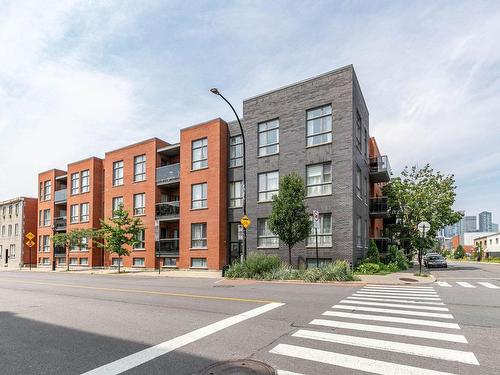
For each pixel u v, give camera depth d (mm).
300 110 24078
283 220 19516
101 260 37594
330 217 22328
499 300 10594
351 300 10609
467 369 4727
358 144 24469
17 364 5328
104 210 35562
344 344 5871
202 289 14266
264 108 25797
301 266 20922
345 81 22438
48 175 45562
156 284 17172
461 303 9977
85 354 5723
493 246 76562
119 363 5227
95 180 38406
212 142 27500
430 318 7848
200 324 7594
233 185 27344
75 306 10508
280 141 24688
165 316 8586
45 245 45094
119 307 10133
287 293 12484
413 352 5426
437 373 4590
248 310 9109
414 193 33188
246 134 26609
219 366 4961
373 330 6766
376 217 30234
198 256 27281
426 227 20422
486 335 6363
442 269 31422
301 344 5914
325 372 4660
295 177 20250
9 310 10031
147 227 31344
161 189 32031
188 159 28891
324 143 22812
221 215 26578
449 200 32531
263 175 25453
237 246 27219
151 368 4961
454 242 115500
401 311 8719
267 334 6609
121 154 34656
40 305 10852
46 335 7035
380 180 31812
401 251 30547
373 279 17375
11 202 50031
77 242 34125
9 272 33625
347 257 21188
